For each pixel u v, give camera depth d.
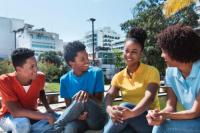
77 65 2.04
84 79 2.09
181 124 1.25
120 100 5.28
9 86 1.81
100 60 29.59
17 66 1.84
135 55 1.81
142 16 13.81
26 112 1.74
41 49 56.94
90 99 1.78
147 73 1.77
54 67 14.03
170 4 7.12
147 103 1.50
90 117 1.83
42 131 1.75
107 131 1.54
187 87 1.45
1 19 62.75
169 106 1.61
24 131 1.65
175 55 1.35
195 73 1.35
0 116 1.92
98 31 80.88
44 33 58.25
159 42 1.45
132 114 1.43
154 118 1.26
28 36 55.28
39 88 2.08
